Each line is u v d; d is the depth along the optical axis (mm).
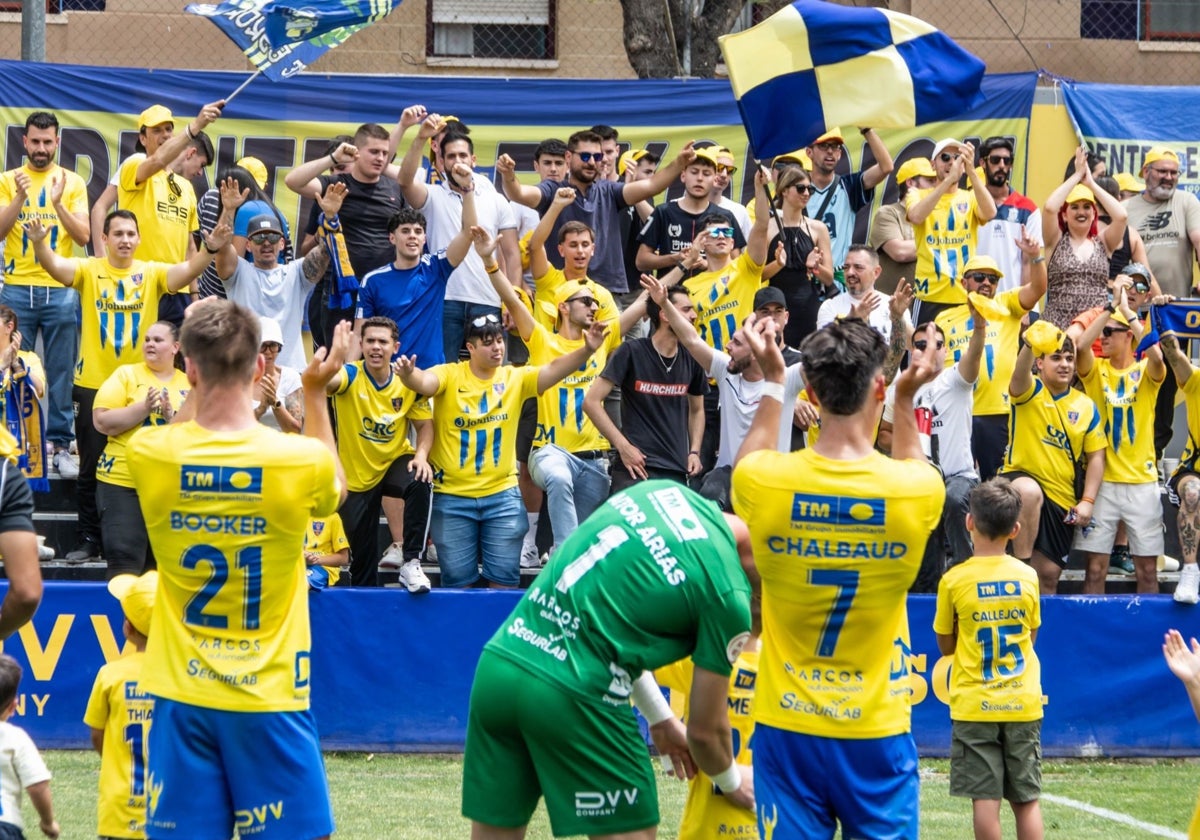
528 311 11398
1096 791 9805
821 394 5285
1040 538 11578
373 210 12172
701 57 17156
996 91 14828
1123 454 11898
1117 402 11891
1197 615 10977
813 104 10070
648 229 12859
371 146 12023
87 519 11438
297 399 10602
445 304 12258
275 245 11578
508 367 10883
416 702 10383
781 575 5285
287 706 5270
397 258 11438
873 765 5254
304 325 12695
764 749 5359
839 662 5285
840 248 13820
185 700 5160
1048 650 10852
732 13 17172
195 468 5148
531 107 14547
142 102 14086
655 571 4949
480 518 10789
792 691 5305
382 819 8500
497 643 5141
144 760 6355
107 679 6438
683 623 4980
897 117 10055
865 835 5246
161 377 10586
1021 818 7625
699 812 5645
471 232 11062
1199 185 15031
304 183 12766
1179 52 18906
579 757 4961
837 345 5246
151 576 6422
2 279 12133
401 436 10750
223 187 11148
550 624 5039
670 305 10188
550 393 11367
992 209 13133
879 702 5273
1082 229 13164
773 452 5379
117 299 11336
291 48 12023
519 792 5141
